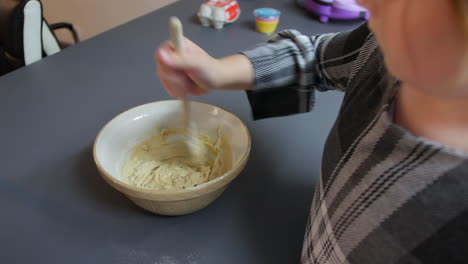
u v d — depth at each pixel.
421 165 0.24
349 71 0.44
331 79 0.49
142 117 0.53
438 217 0.24
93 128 0.61
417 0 0.19
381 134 0.27
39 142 0.58
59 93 0.70
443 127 0.24
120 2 1.75
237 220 0.46
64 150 0.56
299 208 0.48
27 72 0.77
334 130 0.36
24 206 0.47
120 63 0.82
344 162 0.32
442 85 0.20
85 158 0.55
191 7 1.12
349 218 0.30
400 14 0.20
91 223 0.45
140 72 0.78
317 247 0.36
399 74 0.21
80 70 0.78
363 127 0.30
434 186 0.24
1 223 0.44
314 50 0.50
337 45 0.47
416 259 0.26
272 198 0.49
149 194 0.38
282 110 0.55
